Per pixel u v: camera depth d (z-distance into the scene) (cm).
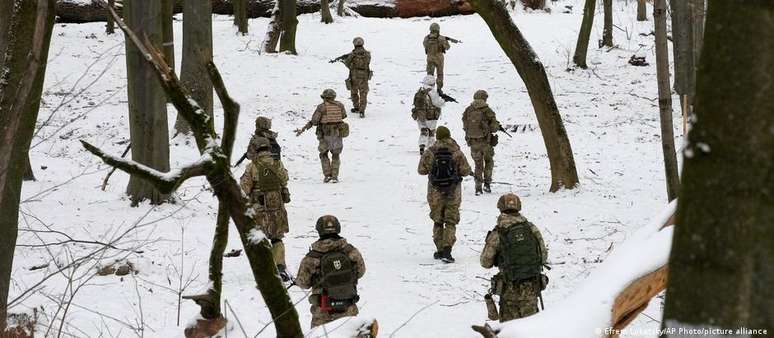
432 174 2178
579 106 4641
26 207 2498
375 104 4716
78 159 3366
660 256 641
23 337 1198
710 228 286
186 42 3775
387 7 7131
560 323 598
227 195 635
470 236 2491
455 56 5859
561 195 3020
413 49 6047
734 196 281
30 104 1138
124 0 2791
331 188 3123
